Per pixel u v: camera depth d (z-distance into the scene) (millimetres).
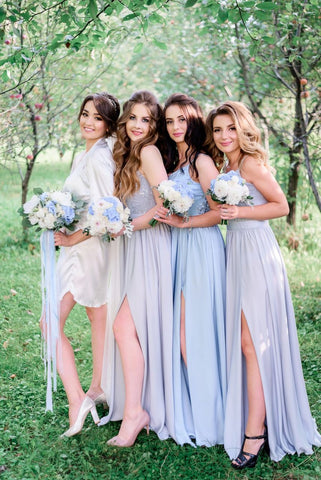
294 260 6797
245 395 3129
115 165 3295
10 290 5859
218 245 3252
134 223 3209
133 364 3184
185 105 3201
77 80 6832
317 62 5570
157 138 3279
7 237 7938
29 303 5562
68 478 2902
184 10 7141
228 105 3051
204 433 3176
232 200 2816
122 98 7605
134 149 3219
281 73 6613
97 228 2980
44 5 3895
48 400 3203
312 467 2953
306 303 5488
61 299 3301
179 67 7848
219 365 3229
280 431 3055
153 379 3238
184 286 3215
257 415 2984
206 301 3166
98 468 2984
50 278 3193
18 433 3281
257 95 6898
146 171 3193
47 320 3191
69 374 3270
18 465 2990
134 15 3611
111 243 3373
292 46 5598
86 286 3316
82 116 3363
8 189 10977
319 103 5793
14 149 6988
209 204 3166
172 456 3059
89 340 4781
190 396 3230
